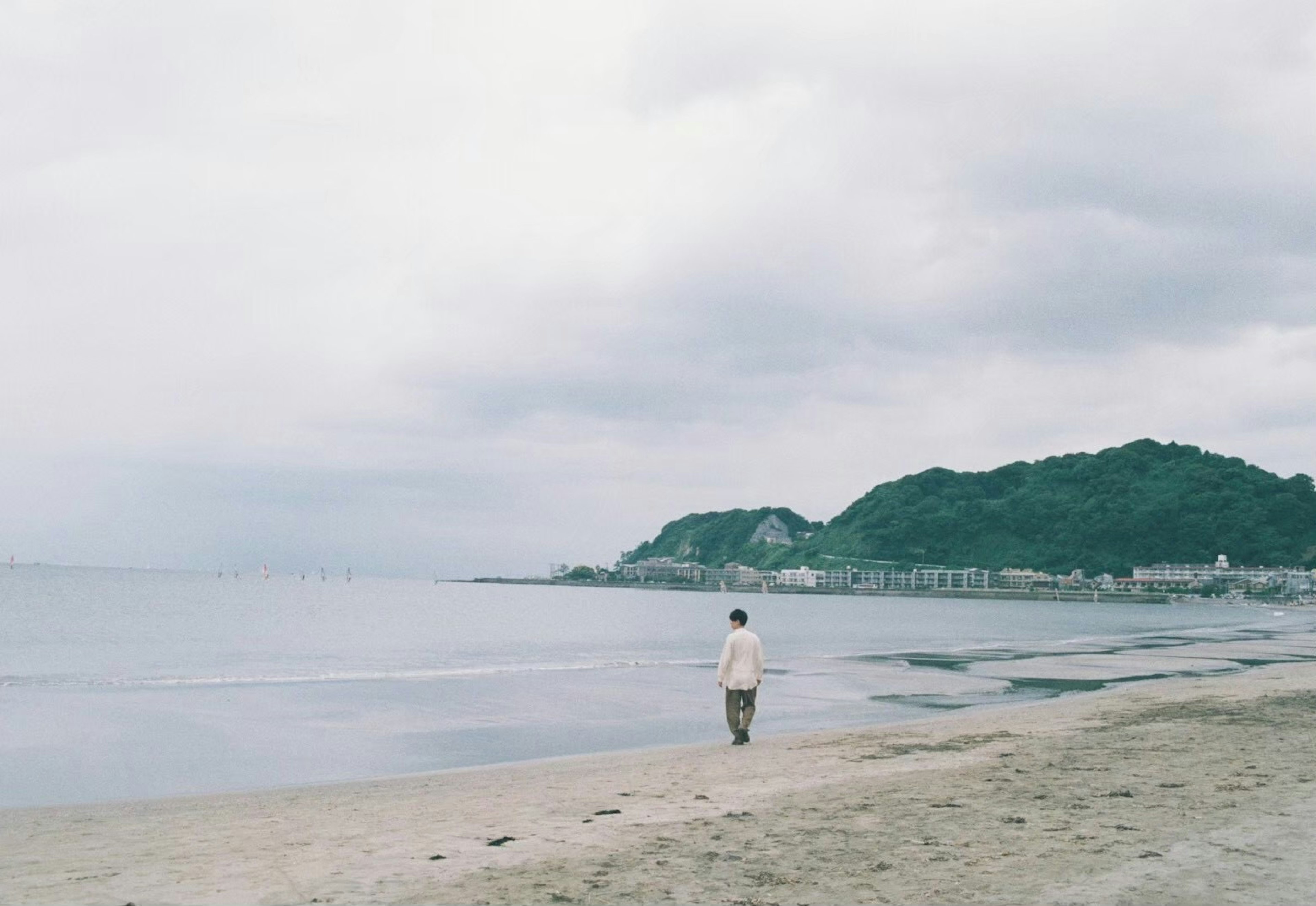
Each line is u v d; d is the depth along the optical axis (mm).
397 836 8453
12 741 17438
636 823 8781
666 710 23094
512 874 6816
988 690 28016
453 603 146125
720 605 198125
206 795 12133
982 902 5852
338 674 32406
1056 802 9234
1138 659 42312
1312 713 17875
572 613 114812
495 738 18656
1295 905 5652
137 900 6328
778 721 20938
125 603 96875
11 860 7836
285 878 6875
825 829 8234
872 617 136125
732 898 6098
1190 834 7629
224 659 39875
